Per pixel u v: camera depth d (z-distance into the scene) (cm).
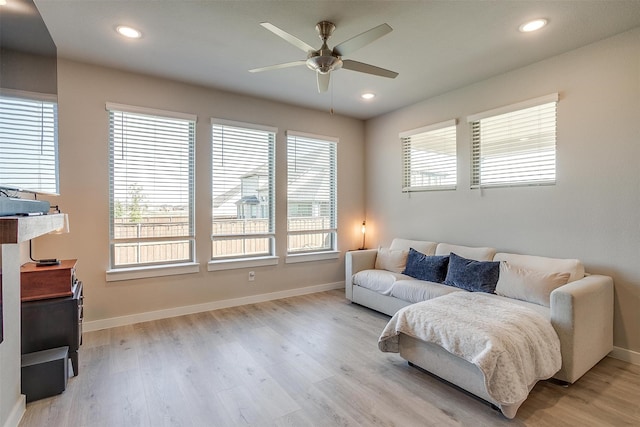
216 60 307
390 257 407
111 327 326
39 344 223
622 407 198
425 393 214
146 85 341
